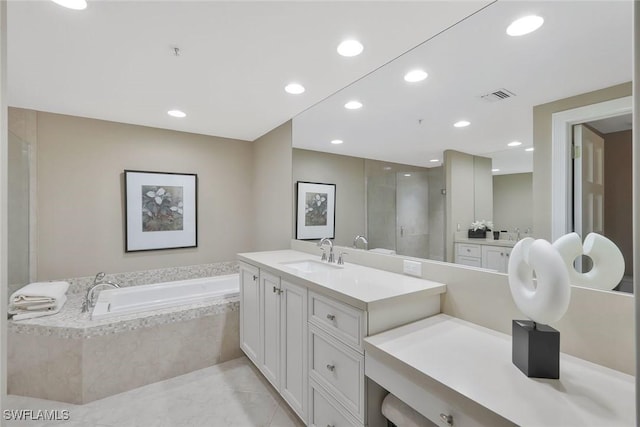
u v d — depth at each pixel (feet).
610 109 3.61
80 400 6.90
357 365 4.43
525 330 3.29
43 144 8.91
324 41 5.27
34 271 8.80
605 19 3.67
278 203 10.50
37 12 4.49
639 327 1.95
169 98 7.88
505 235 4.60
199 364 8.43
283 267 6.83
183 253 11.19
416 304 4.93
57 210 9.12
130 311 7.89
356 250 7.36
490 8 4.42
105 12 4.51
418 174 5.91
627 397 2.92
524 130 4.42
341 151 7.55
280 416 6.54
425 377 3.32
